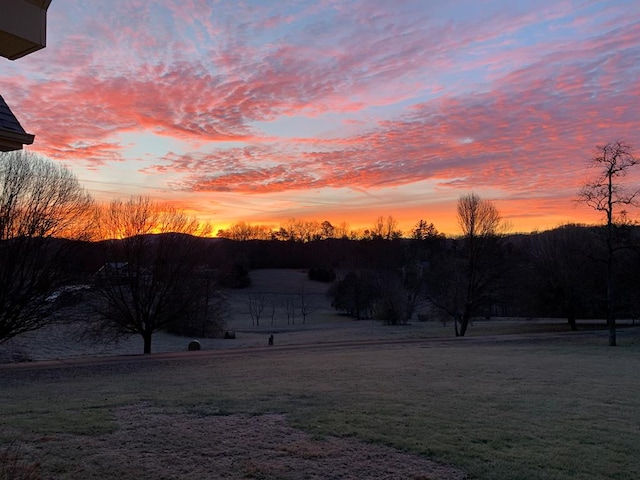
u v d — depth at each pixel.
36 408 10.02
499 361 18.91
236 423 8.63
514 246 61.19
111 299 30.08
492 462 6.59
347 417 8.98
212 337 47.56
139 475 6.05
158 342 41.25
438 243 93.44
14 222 25.70
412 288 65.69
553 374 14.92
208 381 14.19
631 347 26.47
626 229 28.58
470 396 11.09
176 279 31.56
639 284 39.97
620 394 11.41
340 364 18.11
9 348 33.47
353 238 131.00
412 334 42.94
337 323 70.12
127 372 18.09
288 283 102.56
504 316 68.31
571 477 6.05
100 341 34.41
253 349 27.33
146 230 31.55
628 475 6.14
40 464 6.36
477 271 42.81
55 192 28.14
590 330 42.38
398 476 6.12
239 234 131.88
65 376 17.41
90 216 30.44
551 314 47.72
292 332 54.53
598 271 42.38
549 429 8.22
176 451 7.03
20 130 6.18
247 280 98.50
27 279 26.20
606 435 7.88
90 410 9.77
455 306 41.91
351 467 6.42
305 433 7.98
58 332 40.88
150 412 9.52
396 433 7.91
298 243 127.25
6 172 26.19
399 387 12.39
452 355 21.80
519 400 10.64
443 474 6.18
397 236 112.56
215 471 6.23
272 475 6.12
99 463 6.47
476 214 43.69
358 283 76.38
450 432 8.00
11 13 5.55
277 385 12.90
